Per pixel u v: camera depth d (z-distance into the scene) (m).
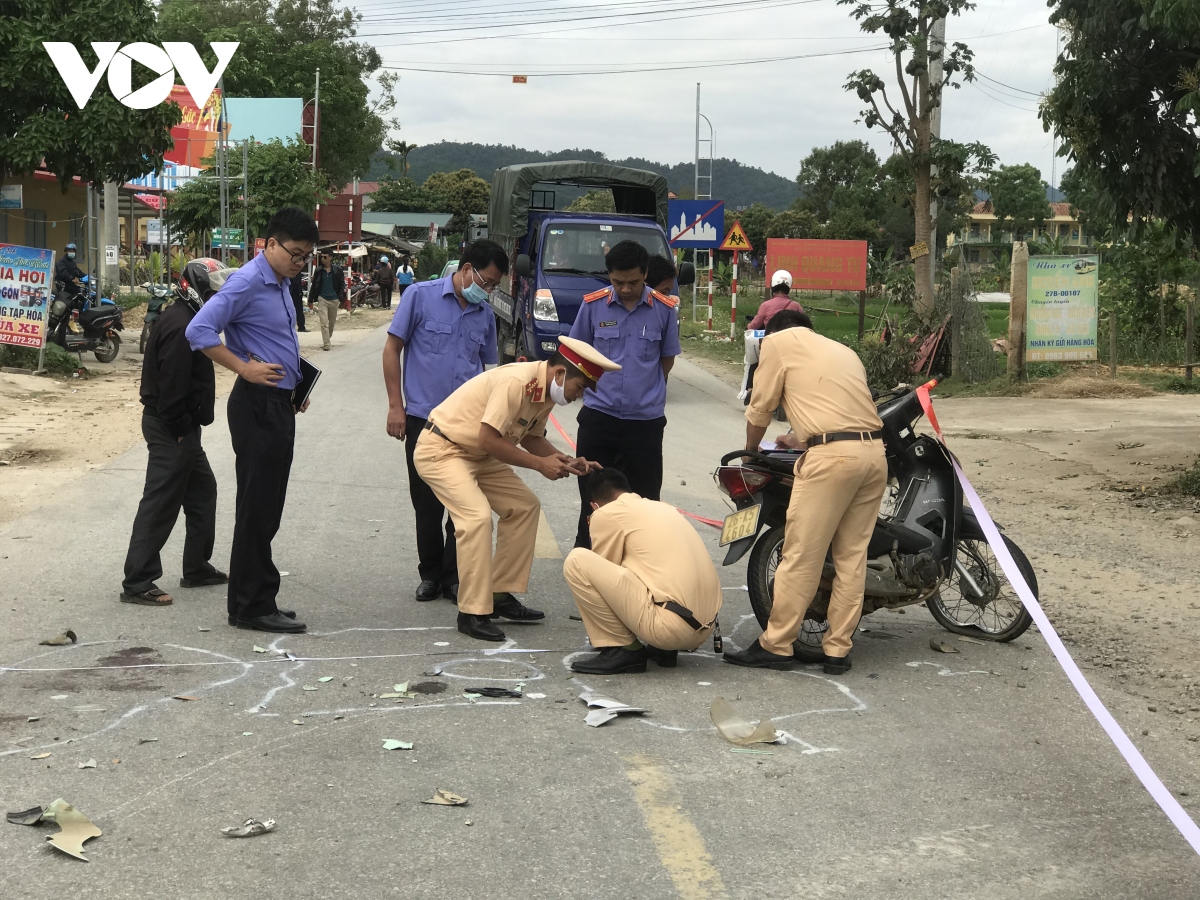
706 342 26.08
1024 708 5.07
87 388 15.74
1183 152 10.09
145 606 6.29
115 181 19.09
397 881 3.43
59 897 3.29
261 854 3.57
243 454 5.85
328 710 4.82
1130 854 3.72
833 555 5.55
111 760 4.25
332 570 7.19
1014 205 90.38
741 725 4.74
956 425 14.42
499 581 6.22
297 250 5.92
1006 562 5.04
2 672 5.19
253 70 53.12
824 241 24.27
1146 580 7.39
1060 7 10.23
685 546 5.44
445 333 6.54
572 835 3.74
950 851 3.71
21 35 16.86
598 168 18.58
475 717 4.79
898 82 19.95
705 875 3.51
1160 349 21.58
